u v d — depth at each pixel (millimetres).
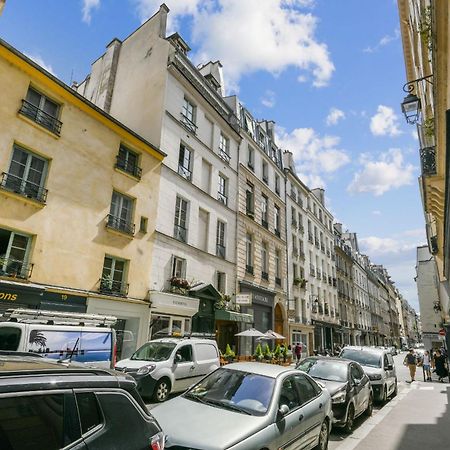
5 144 10578
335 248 44500
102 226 13094
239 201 22516
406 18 13578
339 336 39812
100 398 2389
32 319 7621
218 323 19078
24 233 10797
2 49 10750
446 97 7141
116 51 21906
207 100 20203
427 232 22578
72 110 12727
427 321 44750
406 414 9719
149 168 15594
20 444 1881
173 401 4938
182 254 16750
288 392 5199
